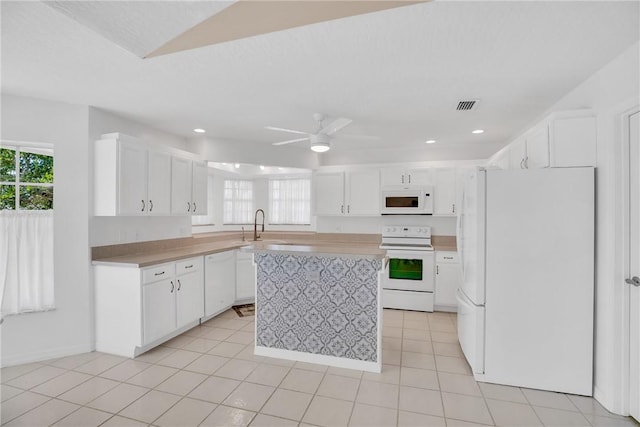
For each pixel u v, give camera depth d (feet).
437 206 14.75
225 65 7.15
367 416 6.81
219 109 10.16
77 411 6.88
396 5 5.03
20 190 9.36
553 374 7.74
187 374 8.51
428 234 15.37
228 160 14.35
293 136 13.76
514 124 11.62
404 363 9.27
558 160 7.64
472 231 8.46
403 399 7.45
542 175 7.74
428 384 8.12
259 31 5.79
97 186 9.89
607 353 7.06
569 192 7.57
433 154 15.49
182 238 13.62
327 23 5.52
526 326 7.89
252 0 4.82
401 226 15.75
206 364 9.09
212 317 13.15
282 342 9.55
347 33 5.84
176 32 5.24
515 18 5.39
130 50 5.82
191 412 6.89
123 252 10.90
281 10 5.13
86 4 4.51
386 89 8.50
